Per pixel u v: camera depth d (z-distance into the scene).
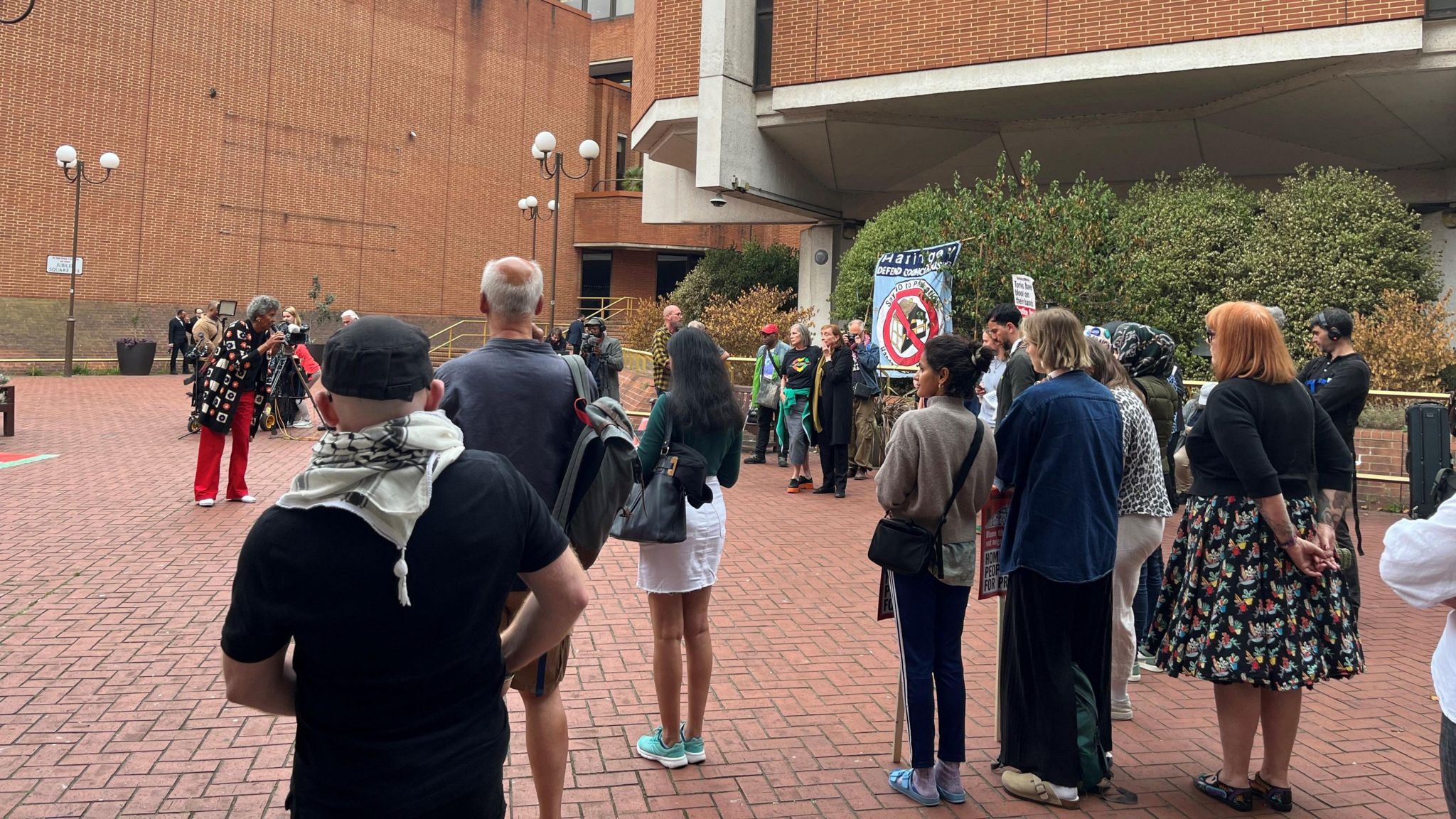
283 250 28.31
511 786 3.75
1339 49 12.56
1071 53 14.33
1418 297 13.42
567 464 3.08
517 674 3.04
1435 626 6.26
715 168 16.91
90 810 3.45
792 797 3.73
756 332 17.25
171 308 26.12
